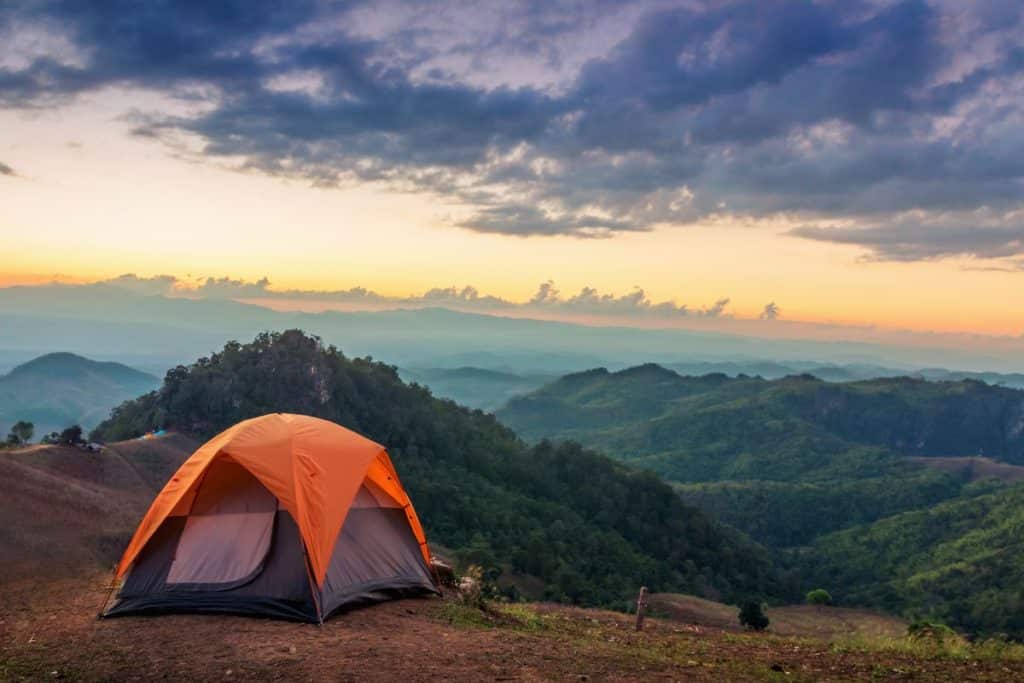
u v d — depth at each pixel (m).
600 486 102.12
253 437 12.48
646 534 95.19
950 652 12.34
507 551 72.19
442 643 9.95
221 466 12.32
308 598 11.17
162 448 54.78
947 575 105.50
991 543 116.81
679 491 175.50
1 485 29.06
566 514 91.56
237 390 87.00
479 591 14.72
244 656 8.90
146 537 11.90
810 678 9.48
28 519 25.50
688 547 95.19
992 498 135.88
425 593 13.67
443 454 99.12
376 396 101.88
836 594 112.12
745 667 9.96
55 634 10.31
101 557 21.66
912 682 9.55
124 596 11.71
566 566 70.69
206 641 9.72
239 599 11.38
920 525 135.12
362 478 12.85
